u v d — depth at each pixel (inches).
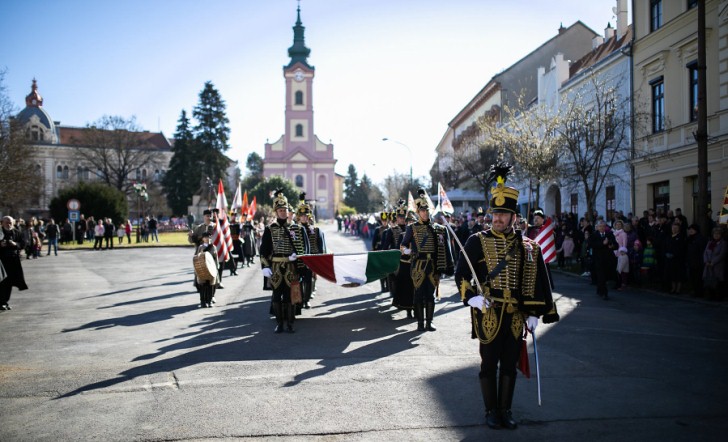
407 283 396.8
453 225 813.2
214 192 2162.9
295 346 306.8
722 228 469.1
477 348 300.7
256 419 192.7
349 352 291.6
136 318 402.6
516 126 951.0
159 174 3287.4
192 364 267.4
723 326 366.3
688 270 505.7
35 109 3631.9
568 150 880.9
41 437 177.9
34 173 1535.4
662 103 847.7
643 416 195.9
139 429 184.2
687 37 772.6
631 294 528.7
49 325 375.9
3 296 444.5
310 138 3737.7
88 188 1747.0
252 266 892.0
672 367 261.6
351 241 1670.8
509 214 185.5
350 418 193.3
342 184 5260.8
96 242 1350.9
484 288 185.0
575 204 1177.4
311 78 3727.9
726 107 692.7
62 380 241.4
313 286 518.0
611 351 293.4
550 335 335.9
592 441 173.6
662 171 835.4
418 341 319.3
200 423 189.2
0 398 217.5
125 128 2746.1
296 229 352.5
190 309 445.4
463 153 1478.8
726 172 692.7
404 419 192.4
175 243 1549.0
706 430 183.0
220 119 2859.3
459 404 207.6
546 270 187.0
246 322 384.5
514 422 184.5
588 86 1047.6
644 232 637.9
